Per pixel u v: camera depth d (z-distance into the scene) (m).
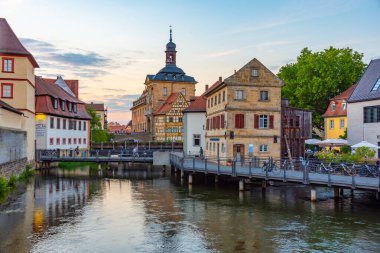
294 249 18.58
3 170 34.16
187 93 118.81
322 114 70.12
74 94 82.94
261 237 20.42
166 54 121.44
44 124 58.28
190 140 63.69
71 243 19.42
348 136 44.91
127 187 38.16
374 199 30.50
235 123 44.91
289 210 26.69
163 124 107.62
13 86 48.41
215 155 50.84
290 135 46.75
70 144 67.50
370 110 41.81
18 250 18.33
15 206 27.98
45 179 43.66
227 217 24.75
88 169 56.19
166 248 18.77
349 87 66.56
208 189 36.50
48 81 72.50
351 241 19.72
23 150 43.69
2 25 50.66
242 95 45.16
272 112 45.56
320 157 37.56
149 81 118.62
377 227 22.20
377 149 40.69
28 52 49.03
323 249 18.58
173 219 24.28
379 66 44.94
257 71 45.44
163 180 43.88
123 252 18.22
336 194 30.75
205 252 18.20
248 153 45.00
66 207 27.83
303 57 70.38
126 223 23.28
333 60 65.75
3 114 38.47
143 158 54.41
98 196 32.66
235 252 18.19
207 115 57.97
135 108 139.88
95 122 88.19
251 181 39.22
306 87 66.19
